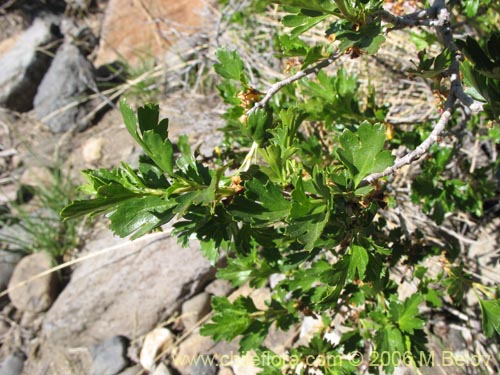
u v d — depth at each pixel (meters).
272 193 1.56
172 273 3.55
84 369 3.54
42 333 3.75
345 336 2.39
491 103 1.65
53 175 4.53
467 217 3.18
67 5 5.89
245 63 4.17
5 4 5.77
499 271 2.94
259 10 4.02
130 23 5.35
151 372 3.43
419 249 2.39
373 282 1.95
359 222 1.75
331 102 2.48
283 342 3.28
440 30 2.02
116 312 3.61
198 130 4.34
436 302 2.38
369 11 1.72
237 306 2.48
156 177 1.52
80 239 4.04
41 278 3.85
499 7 2.45
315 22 1.71
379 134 1.63
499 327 2.16
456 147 2.68
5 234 4.21
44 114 5.02
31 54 5.14
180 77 4.88
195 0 5.18
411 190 2.61
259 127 1.90
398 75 3.65
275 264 2.50
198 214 1.62
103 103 4.90
